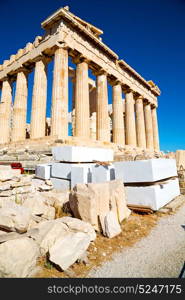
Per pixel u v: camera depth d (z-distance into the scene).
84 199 4.53
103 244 3.94
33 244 3.24
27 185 6.13
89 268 3.14
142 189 6.13
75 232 3.88
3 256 2.80
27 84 20.64
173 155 13.80
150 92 31.09
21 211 3.67
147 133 29.47
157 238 4.33
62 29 15.70
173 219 5.57
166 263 3.30
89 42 18.75
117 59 22.56
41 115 16.47
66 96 15.12
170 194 7.59
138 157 9.36
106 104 19.58
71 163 7.91
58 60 15.29
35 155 10.38
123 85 23.88
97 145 14.31
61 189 7.39
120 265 3.24
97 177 6.74
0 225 3.42
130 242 4.12
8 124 21.70
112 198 5.11
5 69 22.36
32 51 18.39
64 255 3.18
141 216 5.78
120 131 21.34
